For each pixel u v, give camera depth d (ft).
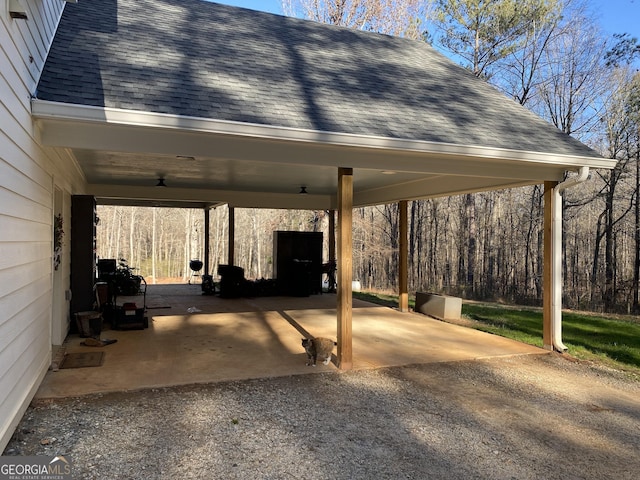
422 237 74.84
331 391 15.07
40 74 13.51
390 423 12.60
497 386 16.14
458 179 24.89
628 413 13.94
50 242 15.97
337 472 9.81
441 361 18.97
